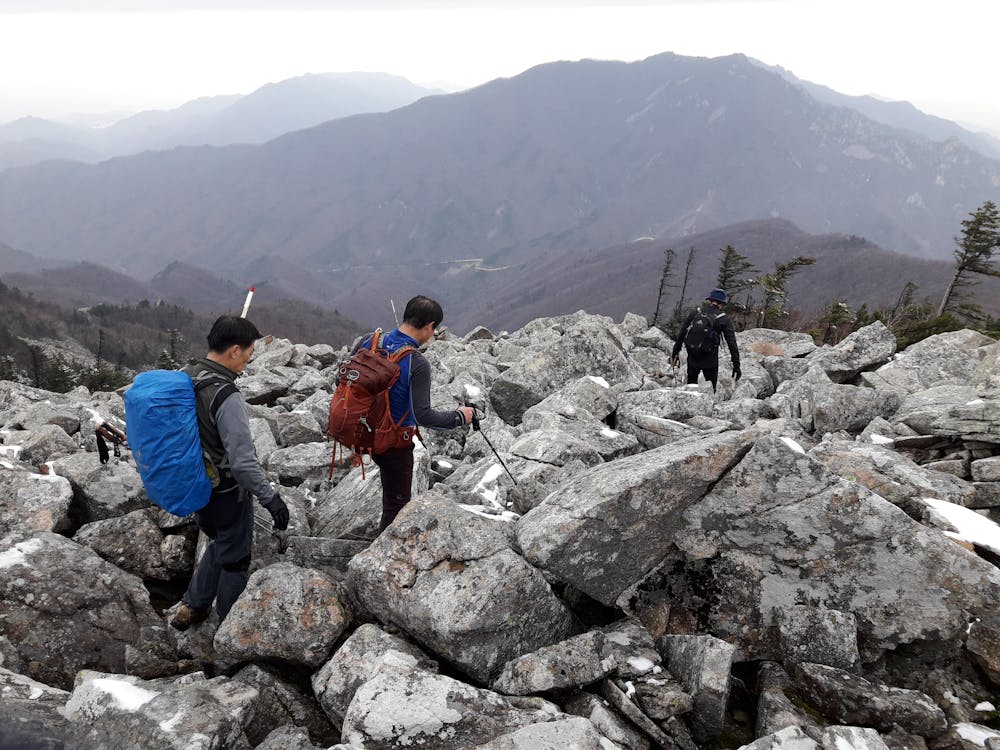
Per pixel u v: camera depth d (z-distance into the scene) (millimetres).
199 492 4008
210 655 4539
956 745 3840
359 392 4578
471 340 22875
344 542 5273
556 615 4496
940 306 49469
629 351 16672
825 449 7090
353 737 3398
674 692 3947
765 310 46938
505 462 6949
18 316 193500
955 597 4457
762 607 4723
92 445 7523
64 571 4637
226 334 4035
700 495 4895
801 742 3480
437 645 4152
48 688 3715
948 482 6145
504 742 3309
